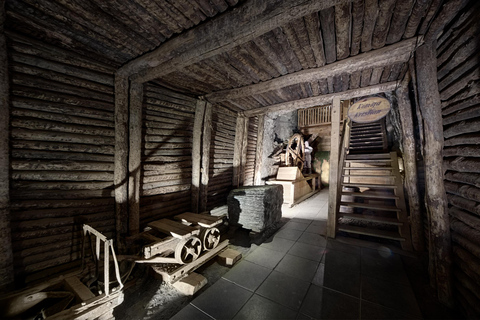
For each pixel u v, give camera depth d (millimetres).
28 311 2451
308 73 3848
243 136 6844
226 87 4750
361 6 2336
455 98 2426
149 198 4344
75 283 2527
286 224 5625
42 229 2930
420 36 2797
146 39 2895
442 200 2746
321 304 2596
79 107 3217
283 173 8172
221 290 2877
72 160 3209
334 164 4789
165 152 4602
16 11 2281
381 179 5945
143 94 4125
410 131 4188
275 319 2352
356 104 4617
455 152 2479
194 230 3430
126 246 3652
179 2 2240
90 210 3430
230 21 2445
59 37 2736
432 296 2789
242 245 4379
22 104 2707
